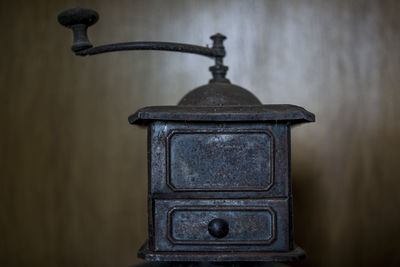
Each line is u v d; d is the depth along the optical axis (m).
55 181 1.91
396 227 1.86
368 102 1.89
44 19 1.94
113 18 1.92
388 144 1.88
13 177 1.92
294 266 1.87
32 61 1.94
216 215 1.04
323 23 1.90
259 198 1.04
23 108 1.93
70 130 1.92
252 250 1.04
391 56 1.89
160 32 1.91
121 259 1.90
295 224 1.87
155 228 1.04
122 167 1.91
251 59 1.90
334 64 1.89
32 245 1.90
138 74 1.92
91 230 1.90
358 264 1.86
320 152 1.88
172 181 1.04
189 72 1.90
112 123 1.91
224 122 1.04
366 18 1.90
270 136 1.04
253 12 1.91
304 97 1.89
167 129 1.04
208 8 1.91
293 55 1.90
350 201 1.87
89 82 1.93
